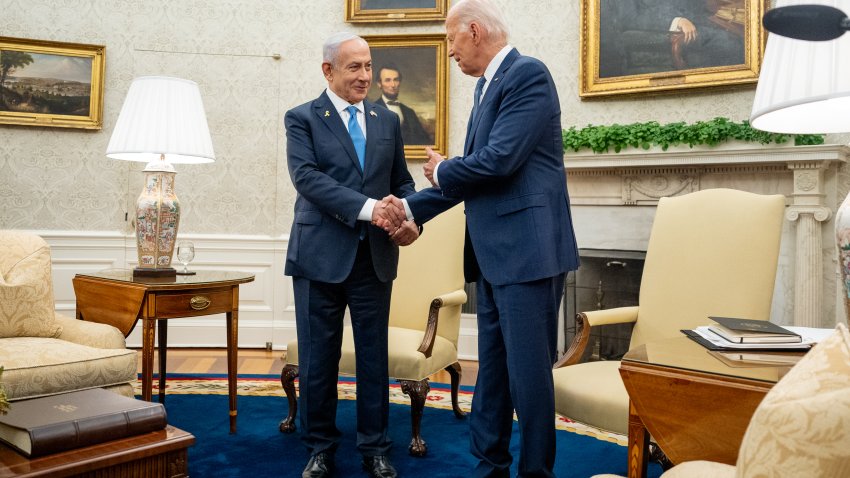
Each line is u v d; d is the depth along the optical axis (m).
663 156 4.74
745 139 4.49
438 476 2.65
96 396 1.81
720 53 4.92
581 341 2.60
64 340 2.75
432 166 2.22
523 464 2.08
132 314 2.84
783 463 0.66
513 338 2.07
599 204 5.15
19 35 5.46
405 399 3.99
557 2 5.50
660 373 1.61
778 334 1.82
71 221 5.50
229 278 3.17
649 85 5.12
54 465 1.45
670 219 2.81
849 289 1.45
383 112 2.77
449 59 5.62
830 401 0.65
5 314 2.62
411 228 2.48
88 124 5.48
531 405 2.05
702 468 1.19
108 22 5.57
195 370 4.71
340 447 3.01
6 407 1.54
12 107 5.36
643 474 1.77
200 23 5.66
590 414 2.18
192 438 1.68
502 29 2.22
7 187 5.39
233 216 5.68
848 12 1.17
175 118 3.11
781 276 4.59
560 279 2.16
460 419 3.55
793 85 1.27
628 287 5.12
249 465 2.73
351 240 2.55
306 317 2.60
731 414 1.49
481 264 2.15
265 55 5.71
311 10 5.73
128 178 5.59
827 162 4.34
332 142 2.60
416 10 5.60
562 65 5.49
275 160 5.71
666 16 5.10
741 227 2.57
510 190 2.09
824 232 4.50
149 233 3.15
